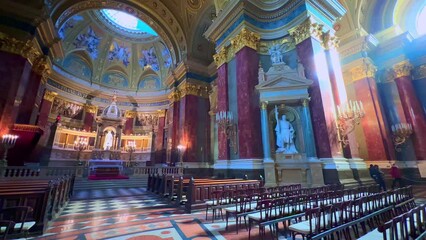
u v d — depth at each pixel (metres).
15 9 9.55
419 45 11.29
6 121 8.65
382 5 12.38
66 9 12.23
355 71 11.46
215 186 5.89
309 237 2.55
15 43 9.34
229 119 8.79
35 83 11.05
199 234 3.56
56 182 4.79
